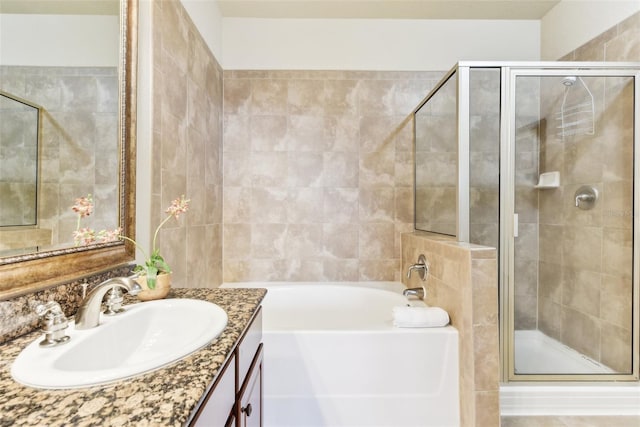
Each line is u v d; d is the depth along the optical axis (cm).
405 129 246
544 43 245
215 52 225
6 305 72
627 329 179
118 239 116
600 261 190
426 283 190
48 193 88
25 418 45
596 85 186
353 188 246
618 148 182
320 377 146
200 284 198
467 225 179
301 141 245
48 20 88
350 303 229
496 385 136
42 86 87
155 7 138
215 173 226
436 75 246
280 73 244
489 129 181
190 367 61
